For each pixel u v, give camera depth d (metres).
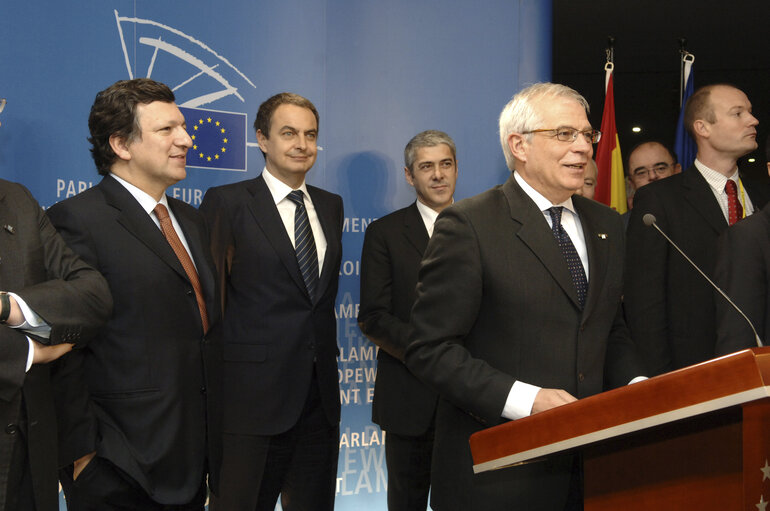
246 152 3.42
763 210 2.46
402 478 3.17
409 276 3.17
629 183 4.18
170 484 2.09
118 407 2.05
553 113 1.88
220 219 2.89
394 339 3.04
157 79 3.22
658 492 1.33
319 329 2.89
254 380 2.80
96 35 3.09
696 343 3.04
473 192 3.86
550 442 1.36
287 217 3.01
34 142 2.96
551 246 1.86
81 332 1.79
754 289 2.37
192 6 3.30
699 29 4.44
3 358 1.61
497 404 1.70
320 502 2.88
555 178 1.88
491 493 1.79
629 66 4.46
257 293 2.86
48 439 1.75
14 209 1.83
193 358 2.17
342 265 3.62
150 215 2.22
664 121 4.47
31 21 2.95
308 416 2.87
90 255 2.06
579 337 1.83
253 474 2.77
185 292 2.18
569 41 4.42
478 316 1.88
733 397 1.11
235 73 3.39
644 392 1.21
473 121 3.86
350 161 3.64
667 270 3.11
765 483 1.21
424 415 3.08
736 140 3.12
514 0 3.92
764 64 4.44
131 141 2.18
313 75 3.56
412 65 3.75
